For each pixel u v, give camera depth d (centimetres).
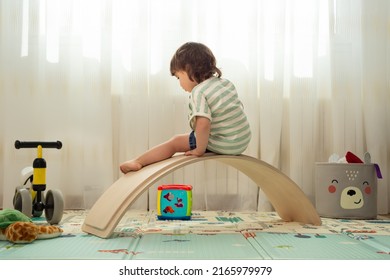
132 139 232
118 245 136
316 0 235
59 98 233
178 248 133
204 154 165
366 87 237
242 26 237
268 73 235
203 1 234
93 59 233
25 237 138
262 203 232
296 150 233
